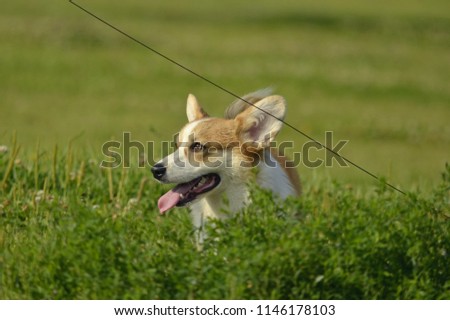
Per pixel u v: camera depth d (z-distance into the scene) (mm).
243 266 7062
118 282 7309
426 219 7883
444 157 21625
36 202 9602
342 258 7242
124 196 10273
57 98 27500
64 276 7582
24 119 24297
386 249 7504
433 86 31734
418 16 46656
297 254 7188
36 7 41125
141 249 7605
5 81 29000
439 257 7863
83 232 7492
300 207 7664
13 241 8617
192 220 9422
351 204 8195
